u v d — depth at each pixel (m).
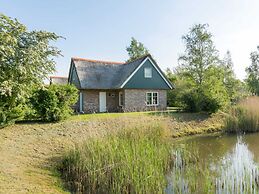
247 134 14.51
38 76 7.16
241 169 7.20
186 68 22.08
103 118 13.95
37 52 6.90
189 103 18.61
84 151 7.38
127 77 20.75
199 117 17.12
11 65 6.20
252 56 35.00
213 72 21.06
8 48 5.71
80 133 11.35
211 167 7.47
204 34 21.55
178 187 6.00
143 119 10.49
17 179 5.50
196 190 5.81
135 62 22.45
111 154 6.84
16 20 6.57
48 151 8.82
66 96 13.11
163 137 9.57
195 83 21.17
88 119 13.55
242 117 15.35
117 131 9.00
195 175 6.55
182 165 7.76
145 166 6.28
